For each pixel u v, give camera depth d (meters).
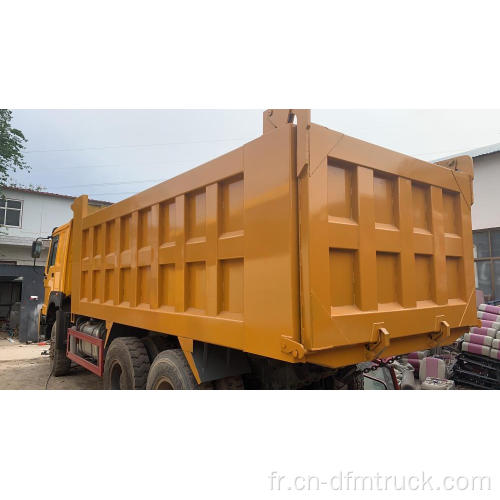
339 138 2.31
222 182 2.79
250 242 2.42
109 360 4.23
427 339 2.88
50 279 7.38
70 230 6.56
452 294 3.15
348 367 3.25
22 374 7.21
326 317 2.11
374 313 2.38
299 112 2.17
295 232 2.15
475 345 5.62
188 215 3.13
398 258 2.67
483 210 9.06
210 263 2.78
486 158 9.05
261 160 2.38
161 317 3.30
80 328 5.74
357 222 2.40
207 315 2.79
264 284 2.29
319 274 2.11
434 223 2.96
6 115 15.02
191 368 2.93
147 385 3.44
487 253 9.08
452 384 5.47
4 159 15.26
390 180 2.72
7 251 17.09
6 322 15.69
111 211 4.39
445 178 3.12
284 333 2.14
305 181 2.12
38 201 18.61
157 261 3.44
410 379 5.67
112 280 4.41
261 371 3.10
